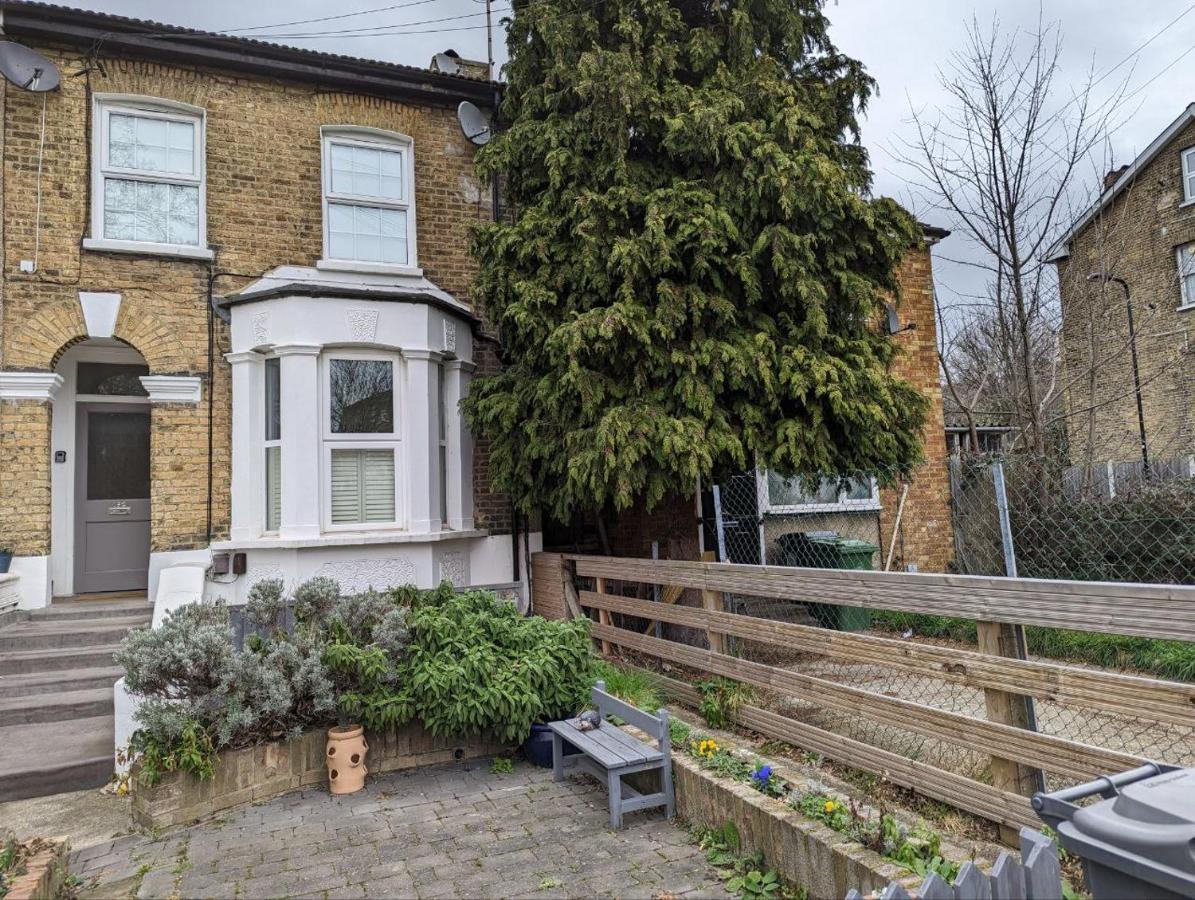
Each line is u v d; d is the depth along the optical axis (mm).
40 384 7715
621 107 7102
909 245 7789
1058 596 3273
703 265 6746
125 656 4758
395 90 9305
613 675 6203
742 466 7074
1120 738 5121
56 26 7898
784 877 3555
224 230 8492
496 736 5691
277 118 8836
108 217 8203
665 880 3701
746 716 5379
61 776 5137
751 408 7020
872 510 11023
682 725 5164
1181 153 16656
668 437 6402
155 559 7949
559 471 7504
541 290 7305
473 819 4551
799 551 9656
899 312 11289
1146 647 6977
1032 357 10078
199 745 4617
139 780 4570
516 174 8148
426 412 8602
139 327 8094
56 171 7941
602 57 7121
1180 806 2098
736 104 7031
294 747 5152
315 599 5898
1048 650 7508
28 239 7781
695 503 9227
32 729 5867
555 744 5230
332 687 5199
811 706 5863
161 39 8227
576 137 7492
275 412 8375
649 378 7137
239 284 8508
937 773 3842
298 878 3844
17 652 6824
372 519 8469
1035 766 3311
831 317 7430
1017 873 2324
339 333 8273
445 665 5309
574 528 11102
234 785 4836
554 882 3707
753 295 7004
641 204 7156
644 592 8641
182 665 4680
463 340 9352
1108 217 13312
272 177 8758
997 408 13602
